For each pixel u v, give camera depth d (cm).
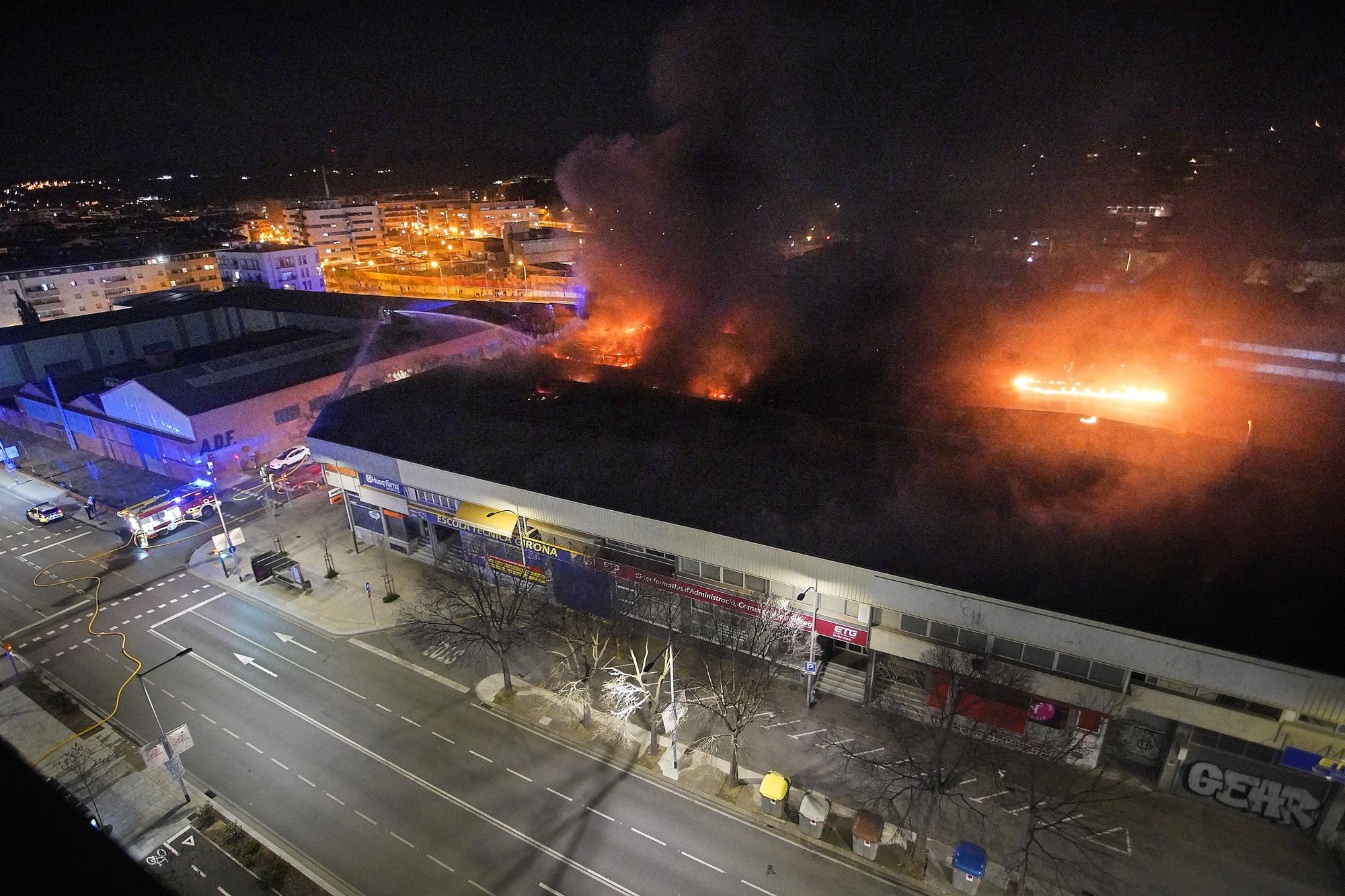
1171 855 3306
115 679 4709
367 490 5903
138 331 10850
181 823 3647
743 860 3406
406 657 4853
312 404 8538
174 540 6406
